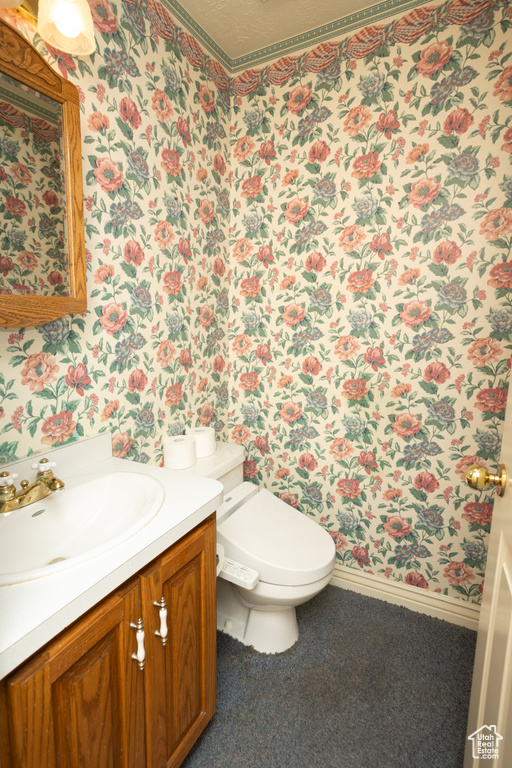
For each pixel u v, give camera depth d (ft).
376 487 5.61
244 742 3.77
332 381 5.73
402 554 5.57
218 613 5.25
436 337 5.01
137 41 4.18
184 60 4.93
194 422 5.72
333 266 5.52
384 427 5.46
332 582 6.13
